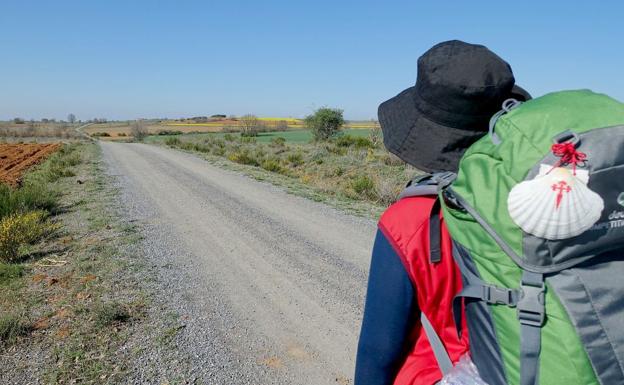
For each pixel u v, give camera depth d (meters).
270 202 11.06
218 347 3.95
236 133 80.19
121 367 3.58
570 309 0.84
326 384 3.47
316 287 5.40
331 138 41.56
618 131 0.86
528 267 0.87
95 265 6.05
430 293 1.04
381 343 1.10
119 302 4.82
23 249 6.67
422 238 1.05
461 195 0.96
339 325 4.44
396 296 1.07
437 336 1.06
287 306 4.86
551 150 0.87
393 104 1.30
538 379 0.86
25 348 3.85
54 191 12.02
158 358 3.73
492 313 0.92
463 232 0.97
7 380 3.39
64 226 8.34
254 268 6.07
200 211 9.84
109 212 9.59
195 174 17.39
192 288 5.30
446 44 1.15
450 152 1.12
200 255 6.62
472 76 1.04
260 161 24.33
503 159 0.92
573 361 0.83
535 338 0.86
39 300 4.86
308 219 9.11
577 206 0.82
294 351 3.94
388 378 1.13
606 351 0.82
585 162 0.84
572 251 0.85
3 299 4.88
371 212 9.92
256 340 4.11
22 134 83.94
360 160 20.81
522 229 0.86
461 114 1.08
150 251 6.77
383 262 1.08
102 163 22.14
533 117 0.92
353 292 5.27
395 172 17.34
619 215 0.84
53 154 29.58
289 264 6.25
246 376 3.53
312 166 21.02
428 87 1.11
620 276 0.86
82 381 3.39
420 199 1.08
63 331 4.15
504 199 0.90
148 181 15.07
